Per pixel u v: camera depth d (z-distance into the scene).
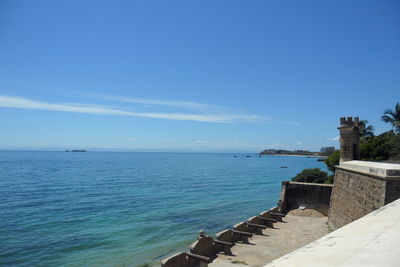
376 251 3.89
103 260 20.33
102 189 56.34
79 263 19.77
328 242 4.82
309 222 27.05
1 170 96.12
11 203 40.69
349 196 19.80
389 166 15.18
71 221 31.38
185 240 25.00
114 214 34.97
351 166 20.06
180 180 75.62
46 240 24.70
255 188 61.78
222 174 97.38
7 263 19.69
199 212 36.66
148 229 28.48
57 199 44.44
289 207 31.56
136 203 42.47
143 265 19.41
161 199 46.19
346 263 3.49
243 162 195.75
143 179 76.31
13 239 24.83
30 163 140.00
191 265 16.59
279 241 21.36
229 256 18.39
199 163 174.38
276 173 103.81
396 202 8.55
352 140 24.33
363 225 5.84
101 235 26.30
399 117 47.75
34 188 55.66
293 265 3.65
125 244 23.86
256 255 18.55
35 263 19.75
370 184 16.14
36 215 33.84
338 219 21.92
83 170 102.81
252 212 36.94
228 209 38.78
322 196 30.08
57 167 115.06
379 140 38.16
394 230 5.06
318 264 3.56
